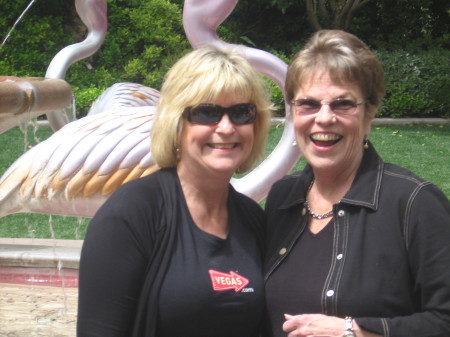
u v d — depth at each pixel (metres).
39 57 13.34
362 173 2.17
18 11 13.52
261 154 2.31
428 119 12.93
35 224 7.05
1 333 3.84
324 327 2.01
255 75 2.15
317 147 2.18
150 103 5.41
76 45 6.01
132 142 3.75
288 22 15.37
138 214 2.03
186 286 2.02
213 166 2.11
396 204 2.06
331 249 2.12
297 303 2.12
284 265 2.20
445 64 13.46
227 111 2.11
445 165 9.27
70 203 3.80
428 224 2.00
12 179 3.82
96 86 13.24
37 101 3.47
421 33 16.02
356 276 2.04
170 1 15.29
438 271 1.97
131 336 2.04
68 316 4.13
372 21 15.91
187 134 2.13
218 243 2.12
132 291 2.00
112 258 1.99
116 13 14.07
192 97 2.09
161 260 2.03
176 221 2.08
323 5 15.16
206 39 4.37
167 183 2.13
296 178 2.38
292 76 2.19
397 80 13.17
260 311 2.17
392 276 2.02
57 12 14.09
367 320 1.99
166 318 2.01
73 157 3.72
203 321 2.04
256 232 2.30
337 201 2.21
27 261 4.71
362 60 2.12
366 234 2.07
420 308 2.05
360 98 2.15
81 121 3.93
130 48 14.04
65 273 4.70
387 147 10.39
